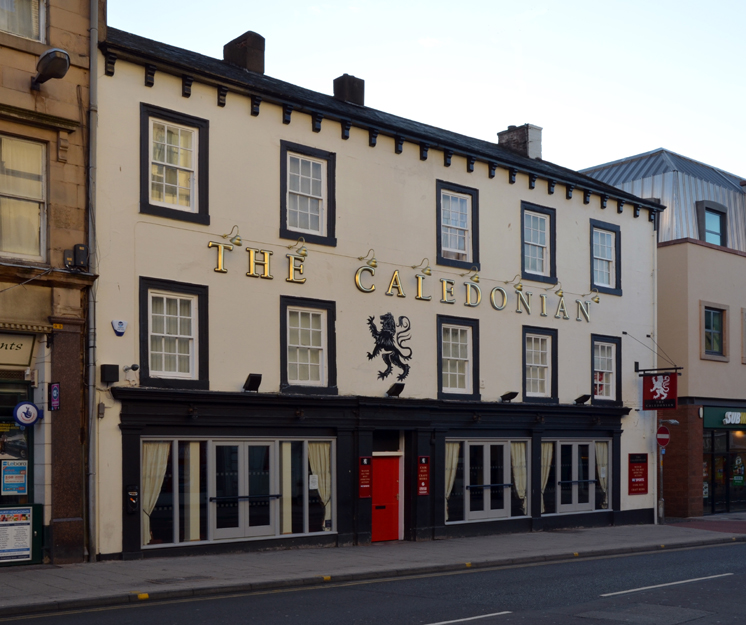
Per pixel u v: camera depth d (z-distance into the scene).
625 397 26.09
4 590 12.03
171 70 16.81
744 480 30.78
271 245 18.20
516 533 22.41
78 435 15.03
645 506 26.34
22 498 14.80
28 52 15.08
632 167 34.06
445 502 21.08
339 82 22.50
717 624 10.56
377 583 14.02
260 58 20.86
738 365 30.41
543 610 11.40
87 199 15.54
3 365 14.73
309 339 18.84
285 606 11.55
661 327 29.12
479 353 22.06
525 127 27.72
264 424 17.67
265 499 17.75
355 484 19.19
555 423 23.84
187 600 12.06
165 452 16.34
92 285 15.35
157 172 16.73
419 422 20.47
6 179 14.77
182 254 16.80
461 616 10.84
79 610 11.14
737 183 35.97
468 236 22.25
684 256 28.80
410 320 20.64
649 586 13.64
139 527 15.65
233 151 17.78
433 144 21.34
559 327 24.22
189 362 16.89
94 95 15.70
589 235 25.44
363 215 19.92
